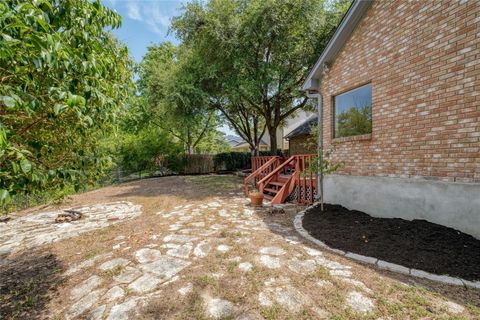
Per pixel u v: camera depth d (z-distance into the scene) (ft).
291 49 32.32
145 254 11.63
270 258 10.51
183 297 7.99
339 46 18.99
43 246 13.62
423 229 11.91
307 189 22.48
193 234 14.25
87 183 8.33
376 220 14.58
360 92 17.71
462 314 6.72
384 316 6.71
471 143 10.87
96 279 9.51
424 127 12.83
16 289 9.11
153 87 42.80
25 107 4.86
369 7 16.28
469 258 9.34
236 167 67.05
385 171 15.14
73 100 5.06
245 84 32.65
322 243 12.22
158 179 48.37
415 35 13.23
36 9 4.54
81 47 6.32
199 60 35.76
